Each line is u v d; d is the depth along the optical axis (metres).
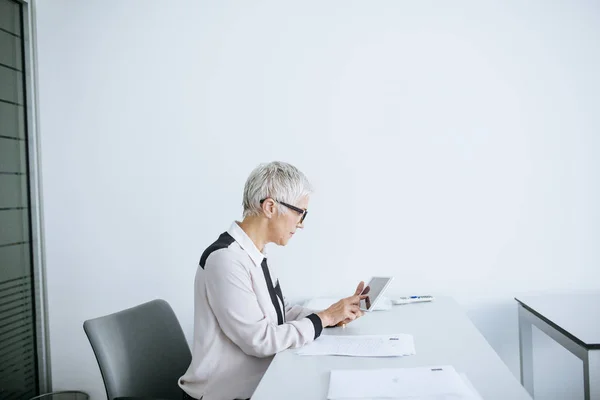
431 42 2.32
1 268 2.37
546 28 2.26
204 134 2.46
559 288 2.28
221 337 1.53
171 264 2.50
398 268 2.35
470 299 2.32
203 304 1.55
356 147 2.36
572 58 2.25
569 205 2.26
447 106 2.31
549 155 2.27
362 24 2.36
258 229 1.62
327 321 1.64
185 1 2.46
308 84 2.39
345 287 2.38
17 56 2.49
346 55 2.36
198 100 2.46
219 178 2.45
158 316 1.77
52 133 2.56
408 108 2.33
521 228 2.29
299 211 1.60
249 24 2.42
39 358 2.58
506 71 2.28
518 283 2.30
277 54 2.41
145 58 2.49
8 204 2.42
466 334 1.66
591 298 2.16
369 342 1.57
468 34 2.30
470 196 2.31
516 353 2.31
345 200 2.37
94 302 2.56
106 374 1.49
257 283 1.58
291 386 1.26
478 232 2.31
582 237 2.26
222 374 1.51
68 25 2.54
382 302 2.12
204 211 2.46
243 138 2.43
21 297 2.49
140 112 2.50
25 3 2.52
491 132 2.29
